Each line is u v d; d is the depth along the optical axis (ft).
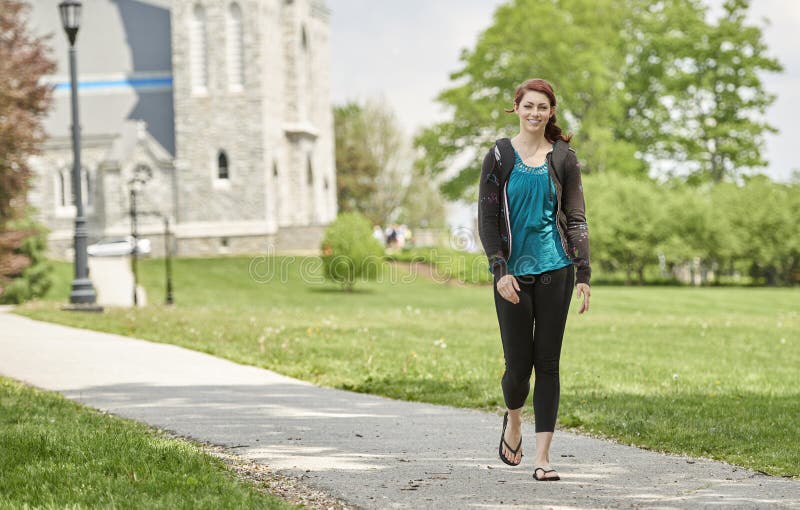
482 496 17.38
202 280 142.82
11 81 90.02
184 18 190.39
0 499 16.78
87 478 18.28
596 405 29.45
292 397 30.96
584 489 17.97
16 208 93.56
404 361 41.86
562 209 18.25
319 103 215.92
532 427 25.82
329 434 24.02
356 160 267.39
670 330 64.03
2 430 23.24
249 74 188.85
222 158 191.31
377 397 32.04
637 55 189.37
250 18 188.14
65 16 70.59
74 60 71.67
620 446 22.90
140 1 209.46
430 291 134.92
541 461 18.71
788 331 63.52
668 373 39.37
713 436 23.94
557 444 23.12
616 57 167.22
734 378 37.93
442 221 266.16
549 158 18.06
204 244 190.60
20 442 21.48
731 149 184.34
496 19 169.27
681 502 16.97
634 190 163.63
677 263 167.84
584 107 166.71
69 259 195.72
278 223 197.06
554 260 18.03
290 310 89.71
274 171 196.34
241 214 189.88
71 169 198.49
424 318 75.36
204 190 191.11
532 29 161.17
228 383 34.37
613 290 135.74
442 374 38.09
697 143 185.88
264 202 189.06
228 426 25.13
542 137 18.35
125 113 202.80
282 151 200.03
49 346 45.85
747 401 30.68
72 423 24.49
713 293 128.36
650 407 29.01
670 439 23.61
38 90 94.32
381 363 41.78
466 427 25.40
